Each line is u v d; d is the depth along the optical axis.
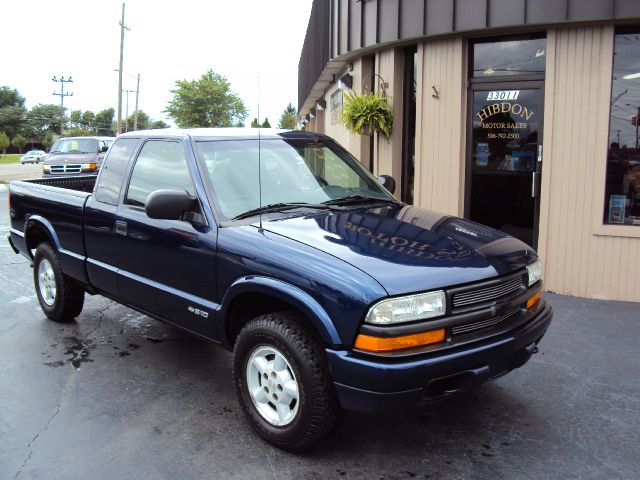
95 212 4.93
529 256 3.82
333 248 3.38
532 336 3.54
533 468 3.37
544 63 7.04
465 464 3.41
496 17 6.77
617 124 6.68
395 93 8.27
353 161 4.96
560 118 6.82
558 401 4.20
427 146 7.77
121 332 5.63
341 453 3.52
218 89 87.06
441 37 7.43
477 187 7.63
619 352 5.11
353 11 8.51
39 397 4.24
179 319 4.17
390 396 3.01
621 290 6.73
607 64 6.55
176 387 4.43
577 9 6.35
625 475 3.29
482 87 7.43
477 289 3.28
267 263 3.43
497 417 3.97
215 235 3.79
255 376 3.61
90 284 5.18
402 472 3.32
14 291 7.13
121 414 3.99
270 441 3.53
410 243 3.54
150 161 4.58
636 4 6.12
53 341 5.38
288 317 3.40
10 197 6.41
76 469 3.33
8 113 118.69
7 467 3.35
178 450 3.54
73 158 19.44
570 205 6.86
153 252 4.29
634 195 6.70
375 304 3.01
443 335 3.15
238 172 4.18
